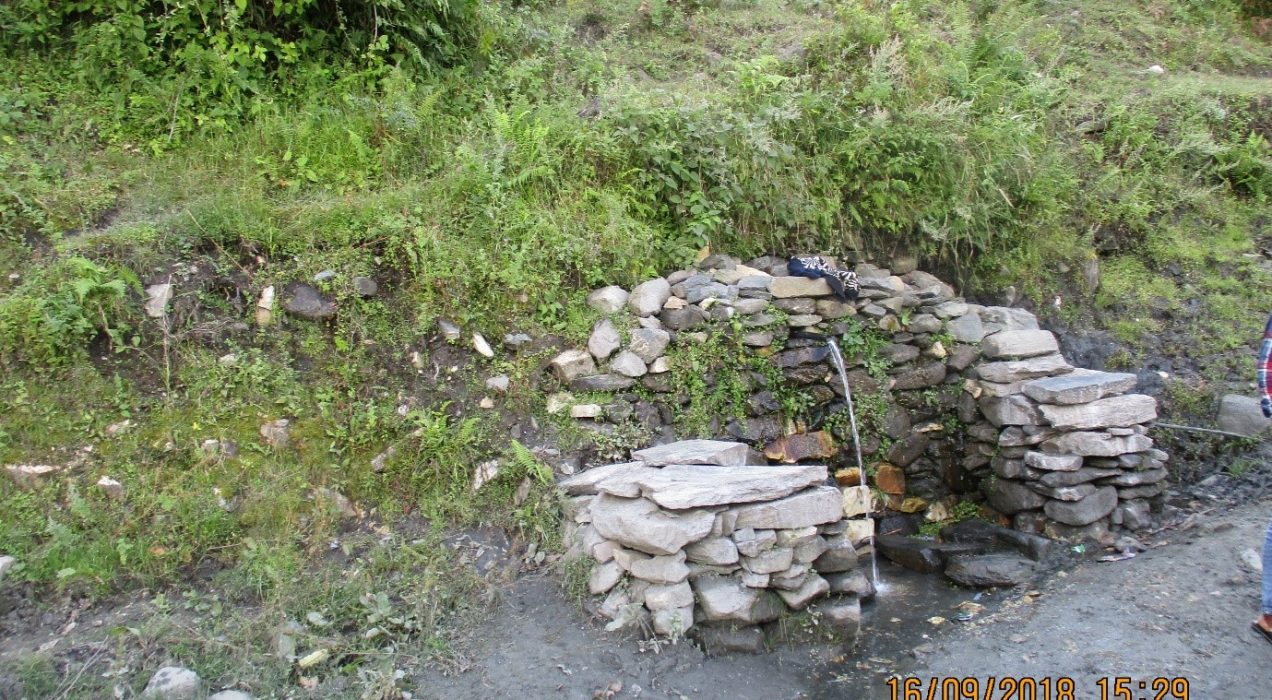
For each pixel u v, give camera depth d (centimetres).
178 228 508
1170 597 454
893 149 671
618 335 530
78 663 365
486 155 575
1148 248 751
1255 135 836
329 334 506
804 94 668
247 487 453
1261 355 407
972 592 513
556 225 562
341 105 618
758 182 629
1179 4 1077
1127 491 549
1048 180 713
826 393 585
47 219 507
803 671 416
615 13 850
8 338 448
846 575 460
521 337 524
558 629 418
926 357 615
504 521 478
